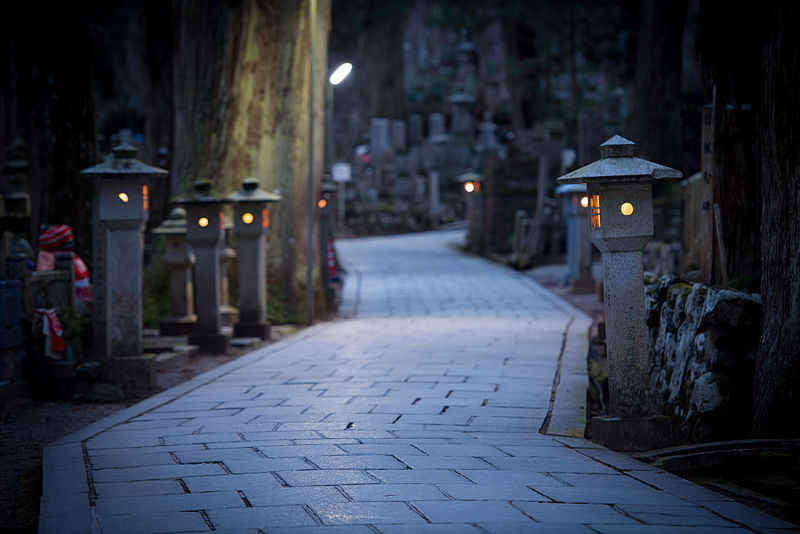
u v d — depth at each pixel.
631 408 6.79
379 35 57.91
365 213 44.28
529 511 4.79
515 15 42.97
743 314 7.15
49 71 13.77
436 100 65.94
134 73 45.81
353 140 59.34
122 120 46.03
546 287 22.97
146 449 6.63
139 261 9.70
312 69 16.48
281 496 5.12
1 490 6.00
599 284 19.50
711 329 7.31
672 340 8.65
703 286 8.02
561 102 46.72
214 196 12.73
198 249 12.80
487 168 32.88
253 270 14.00
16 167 20.17
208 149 16.98
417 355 11.65
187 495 5.20
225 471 5.80
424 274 26.55
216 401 8.77
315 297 17.52
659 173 6.48
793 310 6.66
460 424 7.46
